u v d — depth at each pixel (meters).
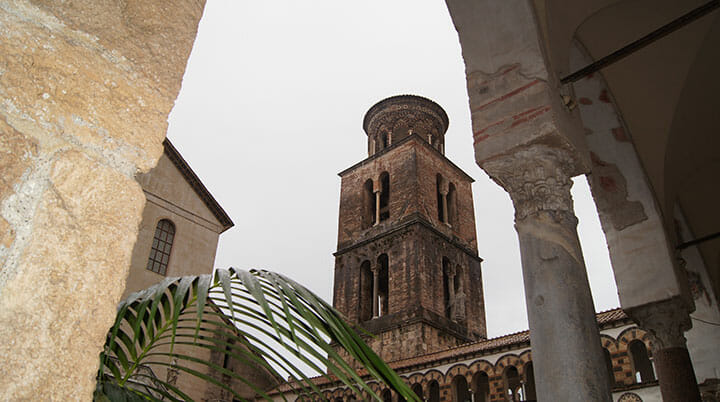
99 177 1.48
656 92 9.53
